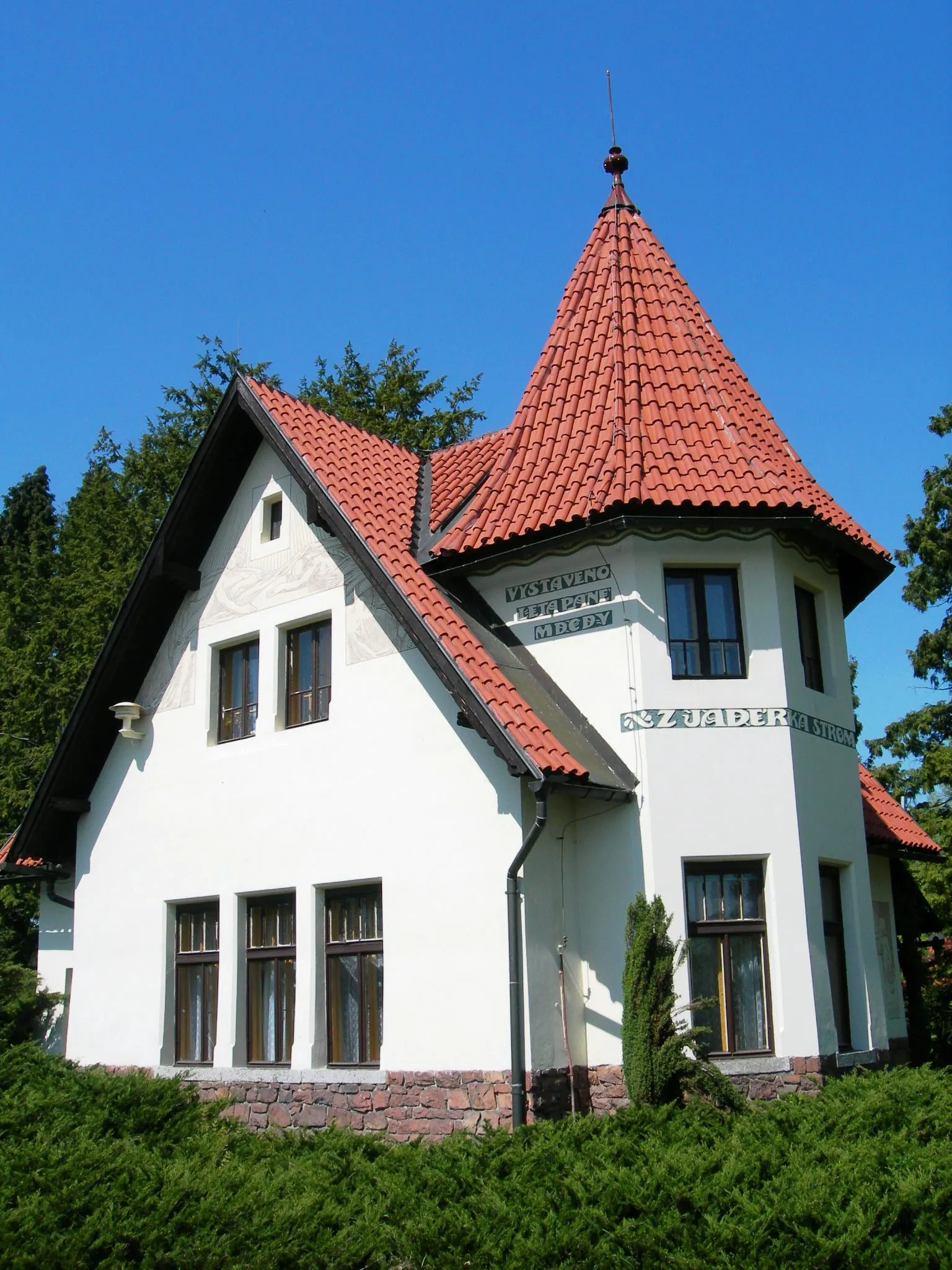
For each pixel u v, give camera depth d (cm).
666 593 1374
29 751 3058
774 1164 891
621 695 1343
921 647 3023
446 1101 1258
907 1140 947
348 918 1445
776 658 1367
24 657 3153
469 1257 816
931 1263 761
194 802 1650
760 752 1336
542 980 1251
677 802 1303
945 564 2959
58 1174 971
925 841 1759
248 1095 1452
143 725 1766
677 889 1280
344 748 1466
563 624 1409
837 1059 1295
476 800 1312
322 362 3447
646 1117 1066
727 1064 1242
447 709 1366
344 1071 1360
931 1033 2103
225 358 3484
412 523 1600
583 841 1331
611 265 1680
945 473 3009
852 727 1494
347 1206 902
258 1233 848
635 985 1199
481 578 1498
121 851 1753
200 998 1614
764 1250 775
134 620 1739
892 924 1777
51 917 2028
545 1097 1213
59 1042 1945
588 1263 790
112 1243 839
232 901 1558
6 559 4078
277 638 1600
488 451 1781
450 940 1300
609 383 1525
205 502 1711
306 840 1481
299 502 1616
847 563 1555
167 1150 1152
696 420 1465
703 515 1347
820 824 1373
